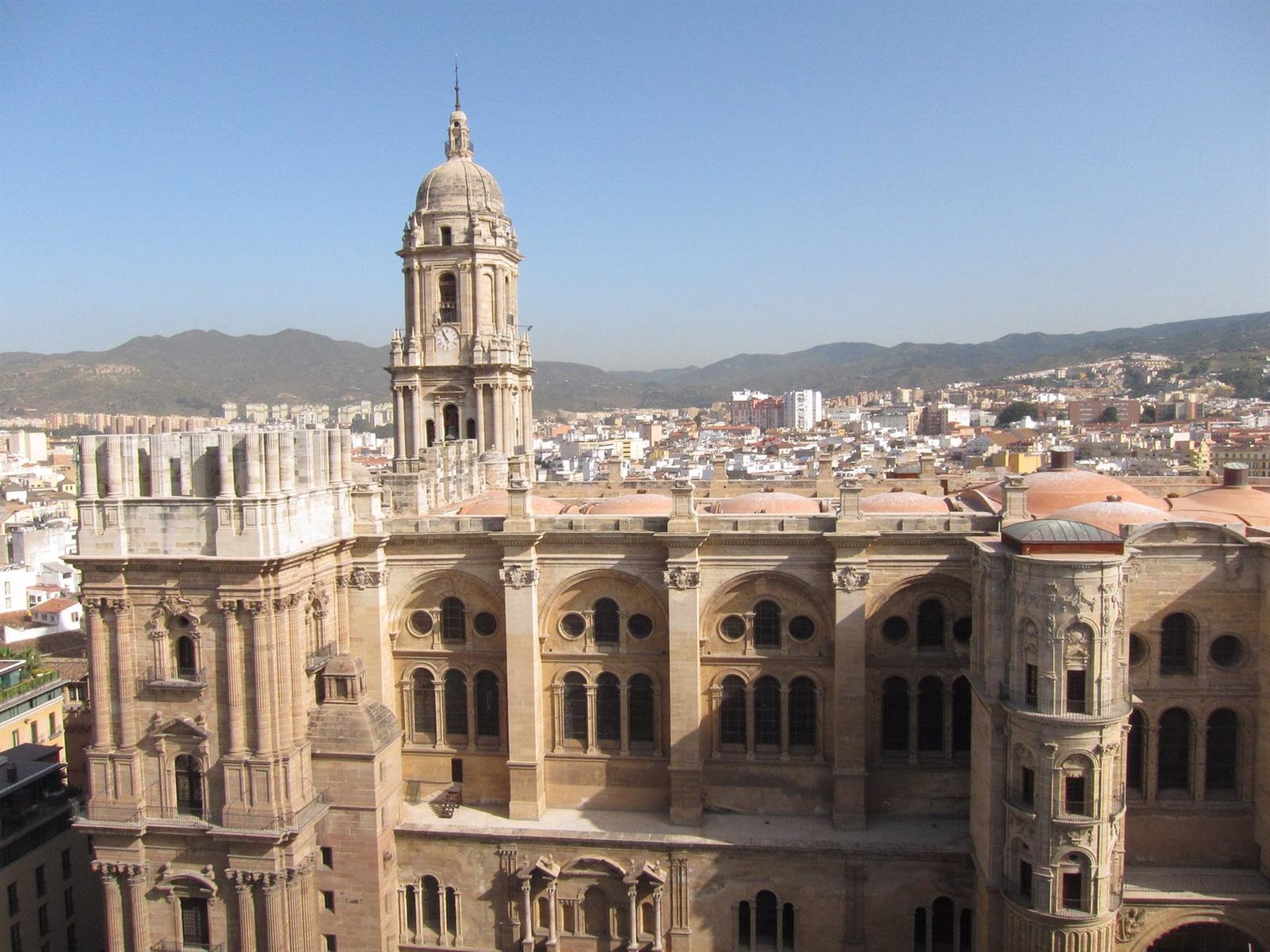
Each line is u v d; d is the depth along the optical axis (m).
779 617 66.81
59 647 138.62
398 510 73.25
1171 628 60.09
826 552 65.06
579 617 69.06
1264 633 58.34
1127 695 55.38
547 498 87.25
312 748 63.97
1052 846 54.00
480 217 94.00
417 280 95.25
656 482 93.75
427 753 71.38
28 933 75.81
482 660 70.00
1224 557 58.78
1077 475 71.12
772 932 64.31
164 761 62.41
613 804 69.44
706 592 66.62
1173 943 61.16
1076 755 53.50
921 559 64.25
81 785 91.50
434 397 95.94
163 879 62.59
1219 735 60.38
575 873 65.00
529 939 65.31
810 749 67.56
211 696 61.56
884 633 65.69
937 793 66.25
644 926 65.50
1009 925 56.56
